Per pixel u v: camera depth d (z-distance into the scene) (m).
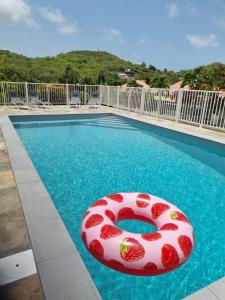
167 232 2.08
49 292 1.68
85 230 2.18
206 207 3.89
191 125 9.12
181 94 9.34
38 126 10.05
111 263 1.96
